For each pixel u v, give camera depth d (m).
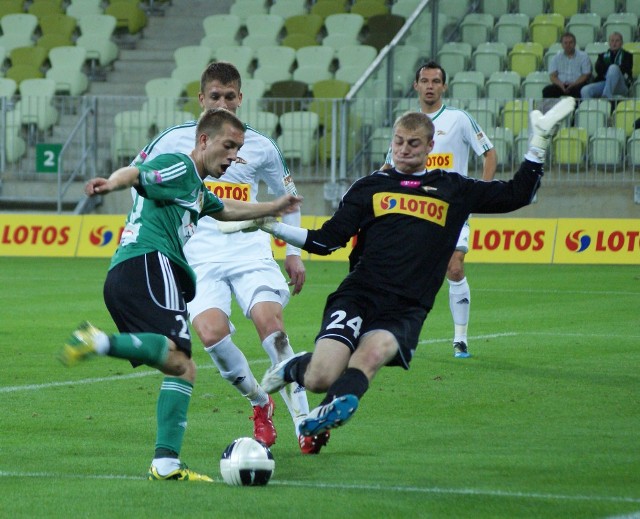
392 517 12.21
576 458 15.37
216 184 18.00
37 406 19.45
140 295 14.17
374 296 14.88
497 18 57.84
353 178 51.75
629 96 51.19
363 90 51.78
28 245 51.78
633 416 18.55
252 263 17.42
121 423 18.02
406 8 61.81
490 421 18.23
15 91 60.88
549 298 36.00
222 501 12.92
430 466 14.95
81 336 12.92
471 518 12.18
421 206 15.20
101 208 55.59
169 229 14.55
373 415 18.80
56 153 54.34
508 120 50.50
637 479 14.07
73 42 65.56
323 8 63.28
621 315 31.92
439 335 28.59
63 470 14.68
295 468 14.96
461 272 24.98
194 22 66.50
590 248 46.78
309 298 36.41
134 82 62.78
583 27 55.81
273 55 59.44
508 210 15.52
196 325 16.59
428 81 25.80
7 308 33.69
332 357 14.34
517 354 25.41
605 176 49.22
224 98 17.08
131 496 13.16
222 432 17.41
